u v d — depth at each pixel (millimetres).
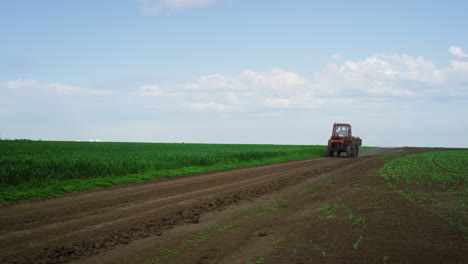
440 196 12328
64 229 8789
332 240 6957
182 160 26531
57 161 18578
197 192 15055
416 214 9133
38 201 12750
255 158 36000
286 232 7852
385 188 14352
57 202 12586
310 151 49844
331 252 6219
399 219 8555
